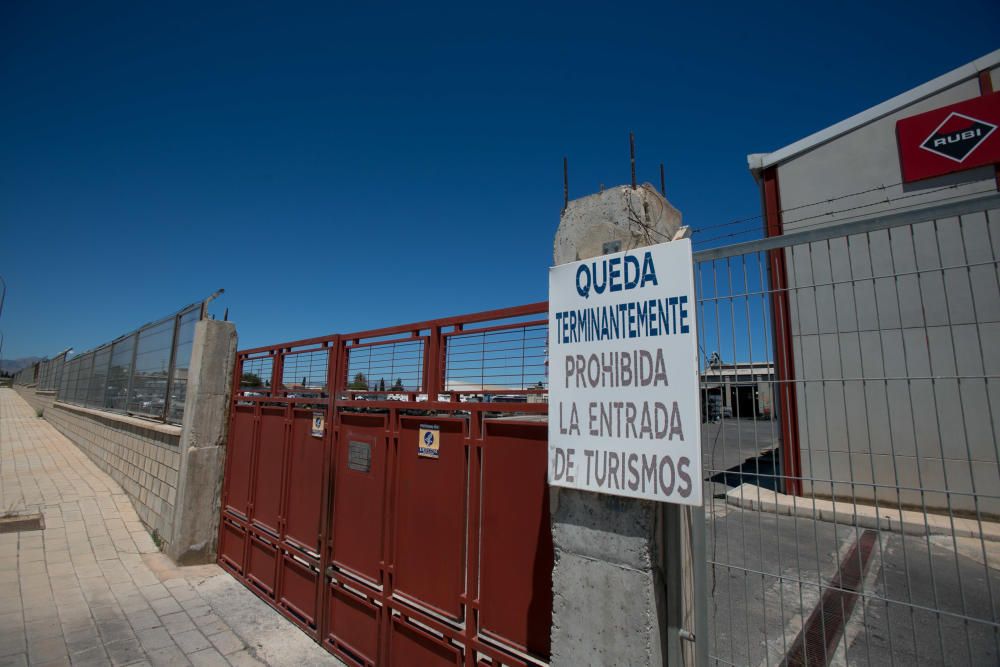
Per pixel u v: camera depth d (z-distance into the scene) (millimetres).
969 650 1790
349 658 4051
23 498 8867
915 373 7070
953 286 6961
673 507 2461
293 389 5438
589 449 2598
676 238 2699
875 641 4016
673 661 2359
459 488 3445
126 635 4562
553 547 2898
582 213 2932
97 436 12477
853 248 7578
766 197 10594
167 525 6777
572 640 2586
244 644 4410
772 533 5820
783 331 2312
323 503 4547
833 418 7289
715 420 2447
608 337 2615
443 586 3449
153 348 9453
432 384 3781
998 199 1853
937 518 6438
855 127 9461
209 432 6512
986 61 8188
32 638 4508
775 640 4031
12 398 39812
